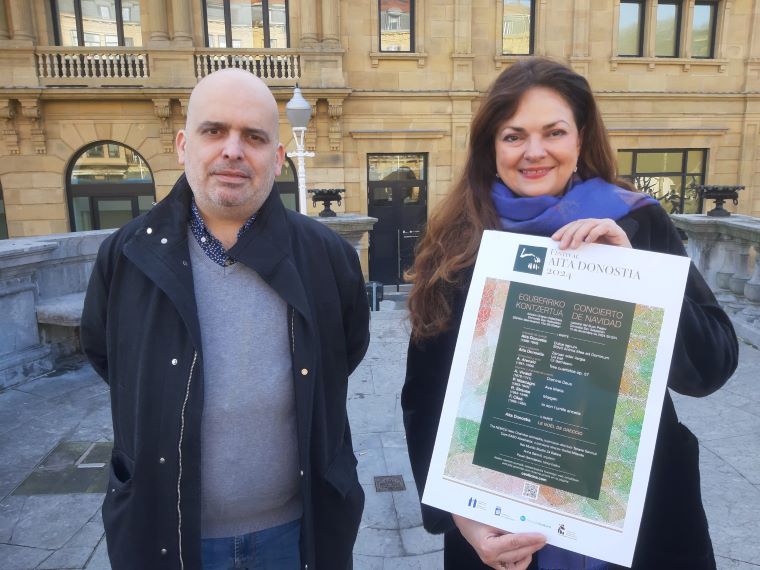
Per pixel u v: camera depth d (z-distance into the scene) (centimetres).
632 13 1477
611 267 119
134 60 1309
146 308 148
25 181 1314
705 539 125
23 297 478
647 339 115
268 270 149
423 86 1424
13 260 452
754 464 312
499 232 128
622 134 1493
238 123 146
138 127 1329
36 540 264
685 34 1486
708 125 1527
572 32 1435
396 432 368
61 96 1268
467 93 1416
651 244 129
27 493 304
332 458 166
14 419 399
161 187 1356
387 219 1495
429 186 1471
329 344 165
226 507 153
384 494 297
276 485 156
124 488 147
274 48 1340
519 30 1452
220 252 154
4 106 1255
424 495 124
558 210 129
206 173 146
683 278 115
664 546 125
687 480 125
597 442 115
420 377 143
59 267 536
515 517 118
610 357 117
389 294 1332
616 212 127
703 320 123
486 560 119
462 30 1398
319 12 1349
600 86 1473
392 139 1431
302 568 160
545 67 132
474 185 143
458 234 141
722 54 1502
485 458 122
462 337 127
